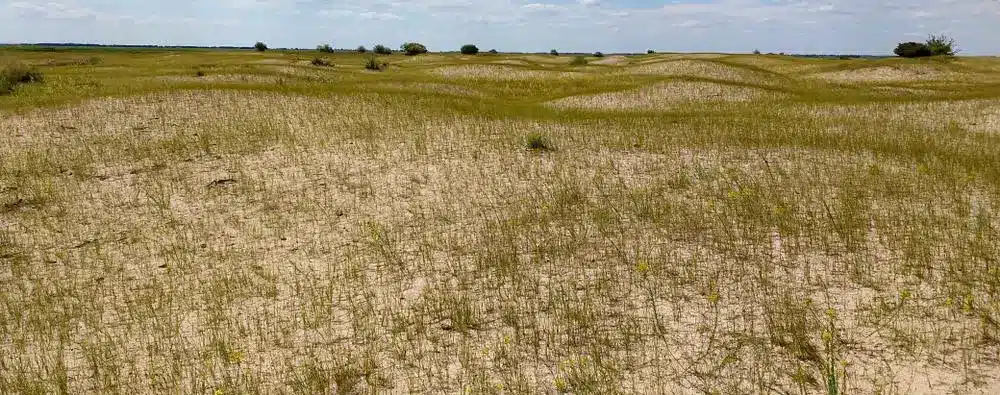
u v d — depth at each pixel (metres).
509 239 8.87
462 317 6.66
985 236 8.29
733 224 9.12
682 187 11.25
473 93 30.44
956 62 47.44
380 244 9.06
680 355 5.79
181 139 15.35
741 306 6.65
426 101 21.80
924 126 18.58
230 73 31.94
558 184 11.59
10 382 5.84
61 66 41.19
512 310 6.77
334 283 7.84
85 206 11.25
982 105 22.83
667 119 19.83
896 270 7.28
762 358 5.64
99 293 7.93
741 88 29.05
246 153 14.18
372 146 14.62
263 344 6.42
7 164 13.62
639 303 6.83
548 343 6.07
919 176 11.52
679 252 8.17
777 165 12.74
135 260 9.01
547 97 29.02
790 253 7.95
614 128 17.48
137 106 18.81
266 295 7.57
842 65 45.34
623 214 9.78
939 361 5.41
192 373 5.89
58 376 5.71
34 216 10.86
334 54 75.19
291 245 9.32
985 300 6.41
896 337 5.81
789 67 48.91
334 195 11.52
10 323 7.18
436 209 10.62
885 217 9.19
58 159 13.88
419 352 6.09
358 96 22.06
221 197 11.55
